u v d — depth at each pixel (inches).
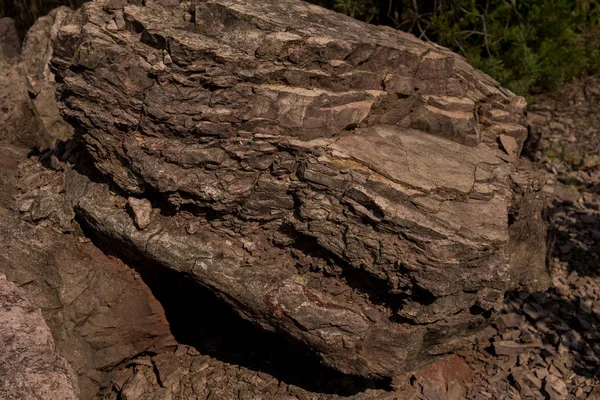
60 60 91.8
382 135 97.3
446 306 89.8
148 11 93.0
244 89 89.4
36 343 84.4
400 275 88.5
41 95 121.6
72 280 93.7
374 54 96.5
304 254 92.7
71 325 94.4
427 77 102.0
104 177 95.0
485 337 111.6
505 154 105.6
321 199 89.6
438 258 86.7
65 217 96.0
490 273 89.4
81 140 95.1
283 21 94.5
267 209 91.5
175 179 88.7
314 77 92.4
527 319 115.1
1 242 93.0
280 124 90.3
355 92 95.3
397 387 98.0
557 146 158.9
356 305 91.9
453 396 101.7
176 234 91.5
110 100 89.6
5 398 79.2
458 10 173.9
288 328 91.4
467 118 101.7
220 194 89.4
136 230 91.7
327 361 92.9
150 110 88.0
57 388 81.5
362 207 88.2
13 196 98.7
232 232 92.8
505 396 103.3
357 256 88.9
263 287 90.7
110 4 93.7
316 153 90.3
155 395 97.8
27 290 92.9
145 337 100.1
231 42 90.3
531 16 175.6
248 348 102.3
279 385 98.4
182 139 89.6
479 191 93.3
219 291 91.4
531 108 171.8
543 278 119.6
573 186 147.0
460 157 98.0
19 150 108.1
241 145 89.8
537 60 171.9
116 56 88.4
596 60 183.5
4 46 154.6
